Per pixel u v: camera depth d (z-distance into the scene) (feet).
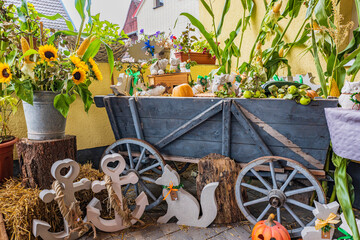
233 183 4.81
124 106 5.28
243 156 4.79
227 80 4.83
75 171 4.42
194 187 6.59
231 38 6.76
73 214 4.30
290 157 4.40
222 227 4.85
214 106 4.44
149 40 6.30
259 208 5.48
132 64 5.92
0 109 5.30
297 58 7.58
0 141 4.94
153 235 4.67
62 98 4.43
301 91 3.92
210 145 4.95
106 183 4.54
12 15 4.76
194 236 4.60
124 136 5.68
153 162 5.83
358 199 5.38
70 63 4.46
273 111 4.18
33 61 4.46
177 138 5.15
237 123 4.55
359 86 3.43
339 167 4.04
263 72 6.46
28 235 4.09
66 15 11.15
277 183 4.51
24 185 4.70
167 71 6.30
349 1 6.19
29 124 4.78
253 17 8.75
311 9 4.82
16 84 4.26
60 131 4.95
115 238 4.61
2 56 4.65
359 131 3.20
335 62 4.66
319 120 3.97
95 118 7.18
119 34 7.02
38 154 4.57
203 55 9.14
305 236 3.97
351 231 3.64
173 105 4.80
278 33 7.37
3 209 4.01
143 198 4.96
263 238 3.93
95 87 7.15
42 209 4.37
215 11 10.19
